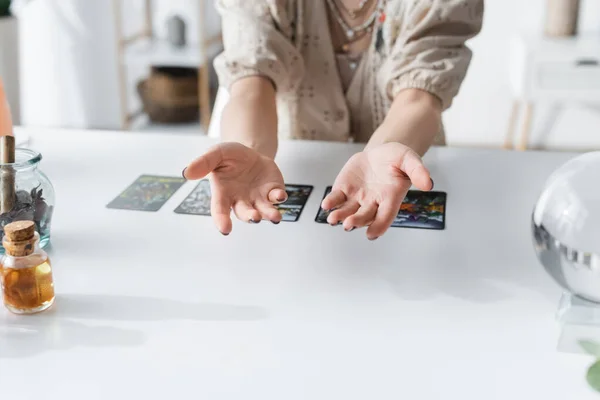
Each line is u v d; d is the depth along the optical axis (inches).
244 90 44.1
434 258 33.4
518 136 119.0
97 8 119.0
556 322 28.2
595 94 99.1
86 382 25.0
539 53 98.6
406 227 36.5
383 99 48.2
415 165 29.9
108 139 50.6
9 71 122.1
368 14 46.9
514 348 26.6
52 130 52.7
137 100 127.8
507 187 41.6
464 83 117.3
